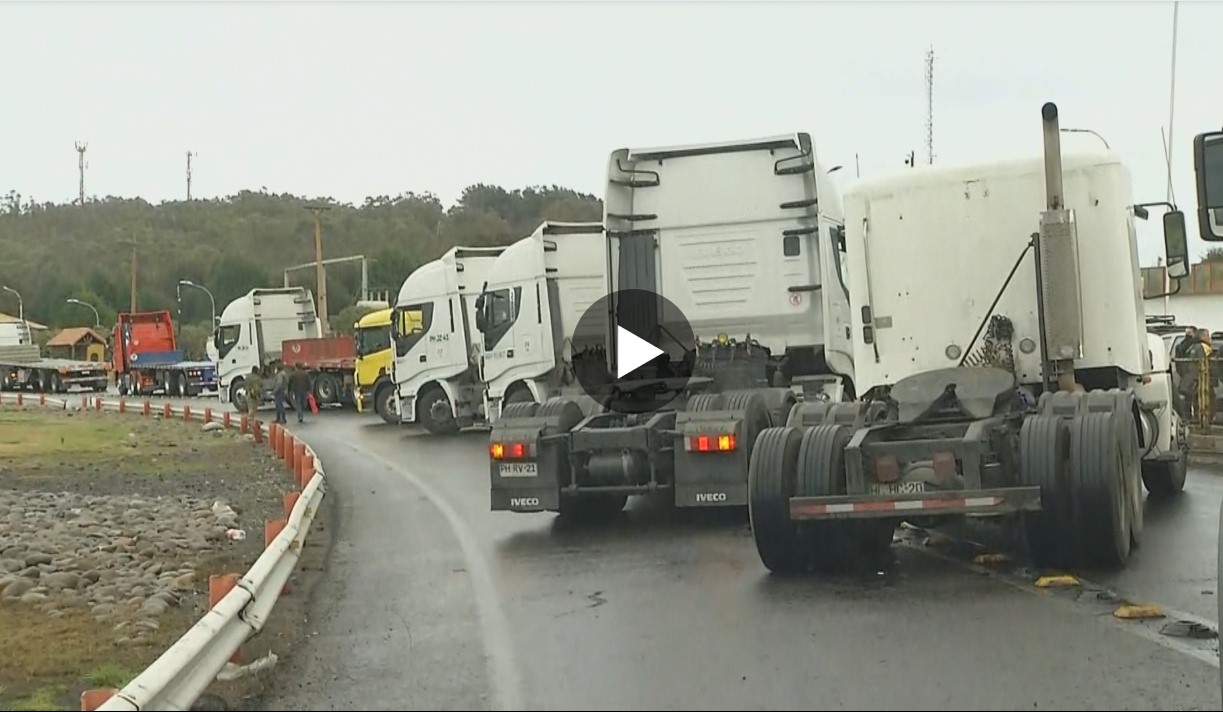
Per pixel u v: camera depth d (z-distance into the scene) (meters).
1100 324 11.90
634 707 6.90
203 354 99.75
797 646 8.08
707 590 10.16
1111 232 11.87
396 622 9.54
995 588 9.65
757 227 16.61
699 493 13.39
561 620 9.30
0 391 73.69
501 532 14.20
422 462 24.05
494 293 25.97
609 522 14.64
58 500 19.41
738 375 15.95
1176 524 12.45
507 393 25.78
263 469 24.08
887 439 10.66
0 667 9.09
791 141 16.47
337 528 15.22
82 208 174.62
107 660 9.28
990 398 10.66
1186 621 8.29
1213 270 40.16
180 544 14.71
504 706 7.07
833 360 16.41
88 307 123.06
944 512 9.79
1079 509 9.87
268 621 9.67
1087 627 8.25
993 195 12.09
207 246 150.38
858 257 12.52
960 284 12.19
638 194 16.88
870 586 9.97
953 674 7.23
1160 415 13.26
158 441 32.44
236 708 7.27
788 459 10.52
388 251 133.00
